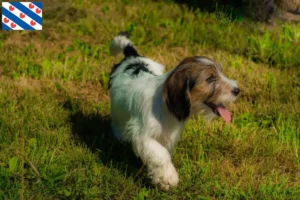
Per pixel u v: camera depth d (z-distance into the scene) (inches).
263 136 241.3
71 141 227.5
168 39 371.9
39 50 344.2
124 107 201.6
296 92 291.6
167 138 190.9
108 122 248.1
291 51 347.9
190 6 461.1
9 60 316.8
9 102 261.7
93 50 342.6
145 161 186.7
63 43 362.0
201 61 179.5
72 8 411.2
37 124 239.9
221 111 180.7
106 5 448.1
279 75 315.9
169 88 177.6
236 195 194.5
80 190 189.8
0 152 214.2
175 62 332.2
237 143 233.5
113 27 391.5
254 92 293.0
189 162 214.8
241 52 351.9
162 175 184.2
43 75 303.3
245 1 389.7
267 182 206.5
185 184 198.5
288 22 391.2
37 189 188.4
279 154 229.3
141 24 406.3
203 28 389.7
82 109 260.1
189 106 176.6
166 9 441.1
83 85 297.4
